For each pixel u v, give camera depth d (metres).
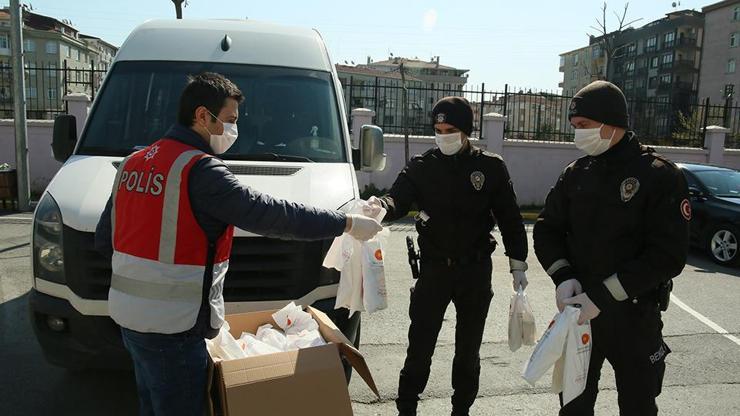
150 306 2.20
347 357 2.61
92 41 88.12
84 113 12.38
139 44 4.89
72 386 4.18
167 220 2.18
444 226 3.29
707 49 71.88
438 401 4.09
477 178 3.27
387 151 13.83
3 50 69.88
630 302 2.61
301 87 4.79
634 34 79.12
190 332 2.25
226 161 4.12
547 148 14.52
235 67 4.79
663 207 2.53
